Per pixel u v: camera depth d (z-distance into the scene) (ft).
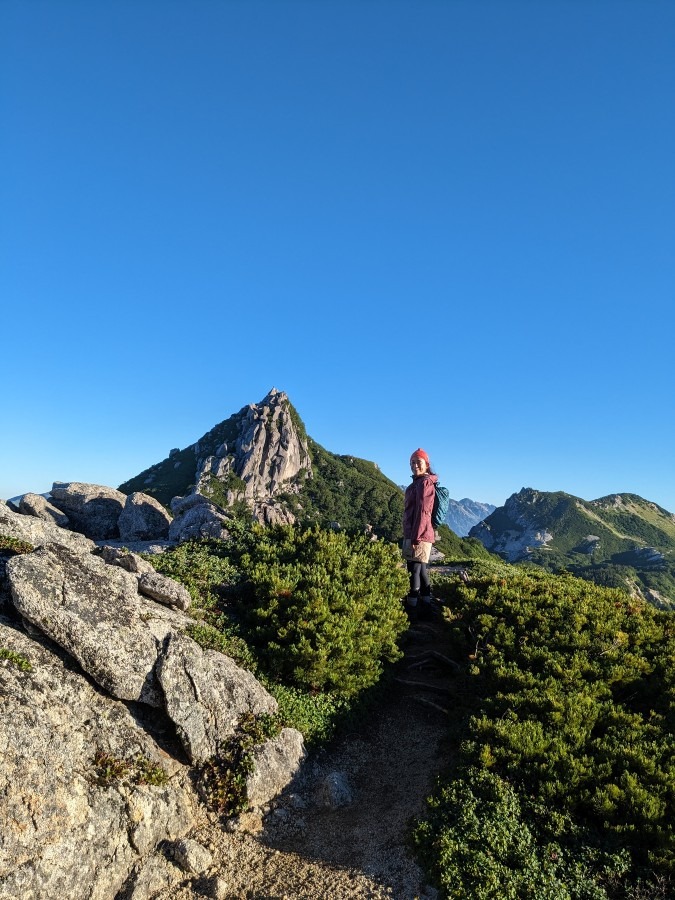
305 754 33.78
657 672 39.09
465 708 37.65
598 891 23.65
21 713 25.11
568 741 31.86
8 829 21.98
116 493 82.38
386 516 383.24
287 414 432.25
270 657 38.19
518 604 47.19
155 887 25.12
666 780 28.50
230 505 338.54
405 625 46.85
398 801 31.40
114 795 25.73
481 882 23.77
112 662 29.58
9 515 41.96
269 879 25.90
